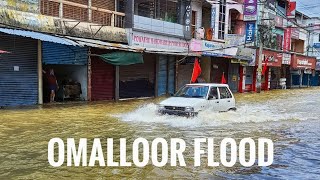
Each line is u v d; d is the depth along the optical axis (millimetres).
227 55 29094
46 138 9281
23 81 16000
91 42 17219
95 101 19375
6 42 15242
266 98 25562
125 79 21703
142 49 19875
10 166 6730
